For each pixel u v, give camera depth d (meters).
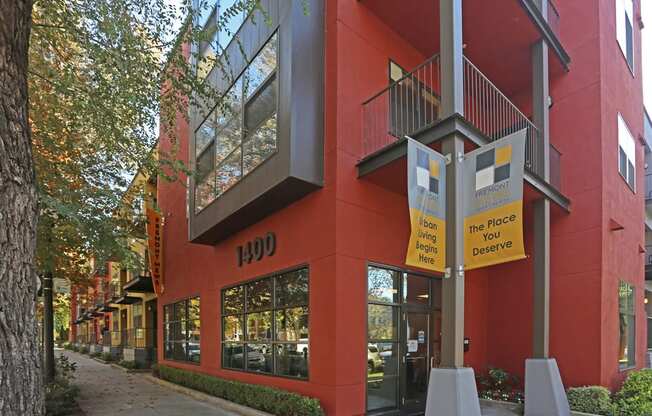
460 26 6.59
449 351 5.68
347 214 7.68
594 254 9.23
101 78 6.88
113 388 13.34
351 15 8.30
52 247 10.36
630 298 11.16
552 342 9.52
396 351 8.16
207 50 11.66
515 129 10.19
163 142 15.73
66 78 6.99
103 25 6.52
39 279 13.26
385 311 8.11
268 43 8.65
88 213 8.52
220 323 11.44
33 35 7.06
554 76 10.38
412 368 8.38
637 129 13.09
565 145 10.05
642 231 13.02
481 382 9.77
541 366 7.92
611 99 10.44
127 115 7.61
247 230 10.35
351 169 7.87
